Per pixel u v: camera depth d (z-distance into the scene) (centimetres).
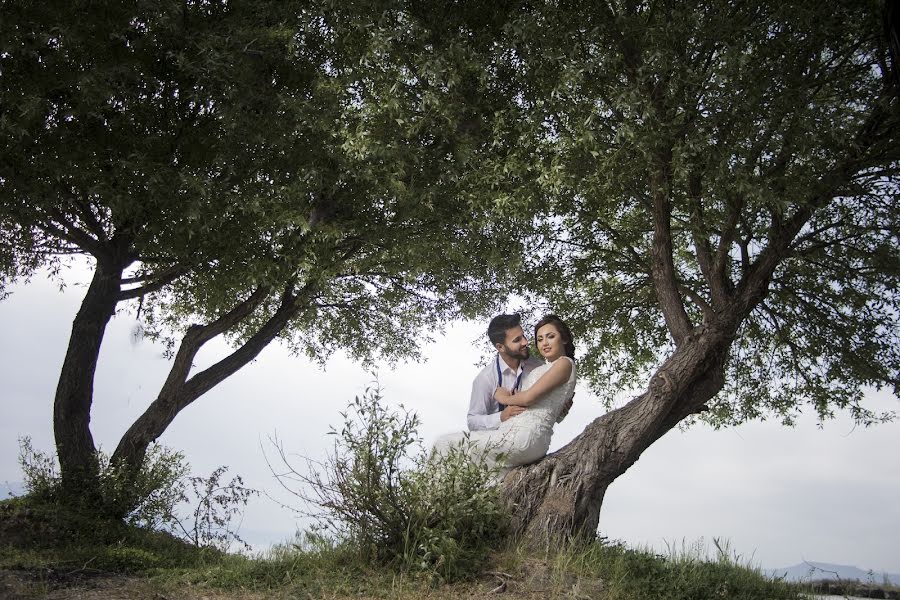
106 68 807
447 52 775
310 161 917
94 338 982
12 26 766
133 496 912
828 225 961
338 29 856
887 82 757
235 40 871
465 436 622
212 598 531
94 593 549
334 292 1224
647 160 676
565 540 613
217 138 945
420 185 888
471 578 556
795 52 727
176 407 995
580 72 691
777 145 730
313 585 545
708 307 777
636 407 689
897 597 695
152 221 882
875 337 1036
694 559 676
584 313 1155
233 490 862
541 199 800
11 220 918
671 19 702
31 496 902
